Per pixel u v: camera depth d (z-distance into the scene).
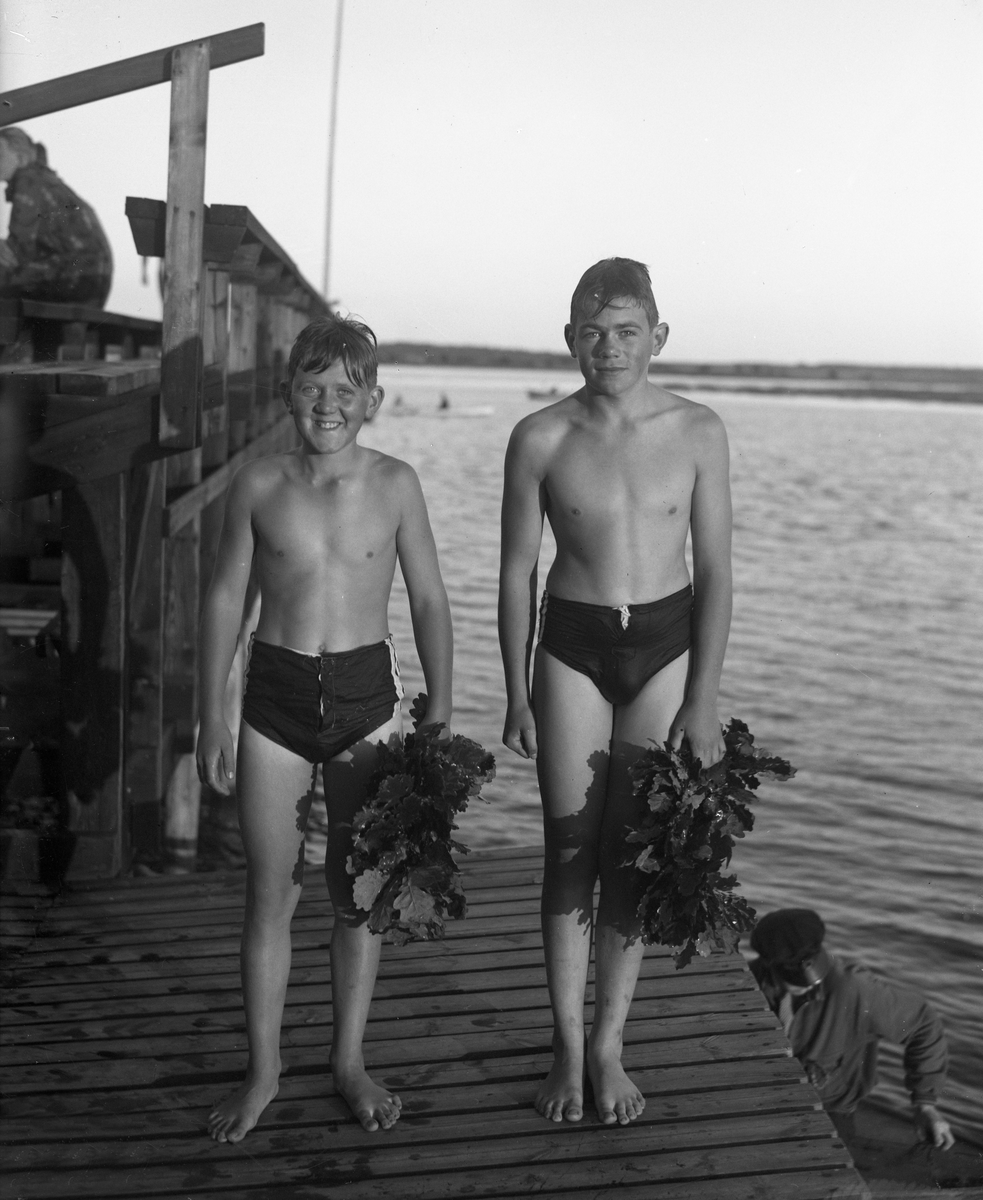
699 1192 2.46
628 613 2.63
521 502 2.72
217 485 6.26
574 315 2.60
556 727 2.71
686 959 2.54
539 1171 2.52
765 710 9.78
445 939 3.66
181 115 3.89
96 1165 2.55
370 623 2.64
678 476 2.64
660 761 2.58
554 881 2.77
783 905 6.21
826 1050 4.25
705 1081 2.85
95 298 5.48
